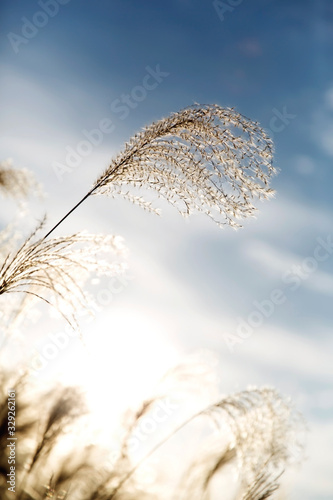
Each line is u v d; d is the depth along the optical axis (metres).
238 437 2.61
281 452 2.55
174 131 2.27
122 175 2.25
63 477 2.43
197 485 2.68
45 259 2.07
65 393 2.58
